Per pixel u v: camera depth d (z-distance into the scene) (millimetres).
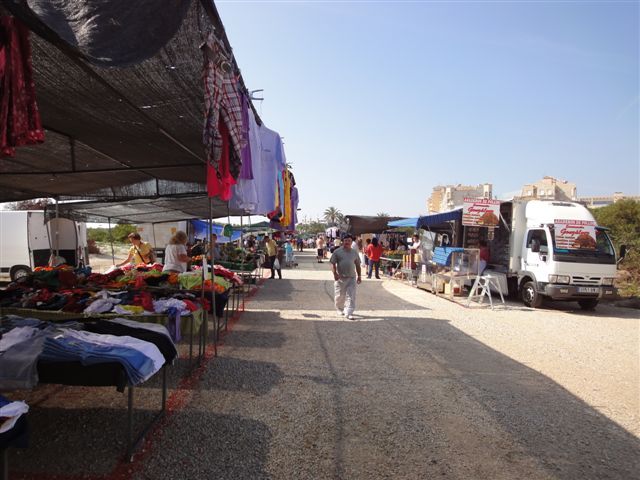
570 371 6059
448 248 13305
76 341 3293
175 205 10742
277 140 7789
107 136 5129
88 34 2146
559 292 11039
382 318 9555
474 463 3471
